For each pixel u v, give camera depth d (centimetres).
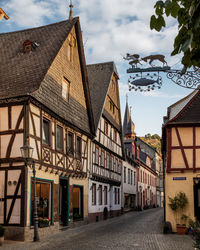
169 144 1703
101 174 2494
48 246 1180
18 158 1363
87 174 2152
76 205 2003
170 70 675
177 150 1686
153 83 708
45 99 1557
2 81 1559
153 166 6144
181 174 1656
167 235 1503
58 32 1870
